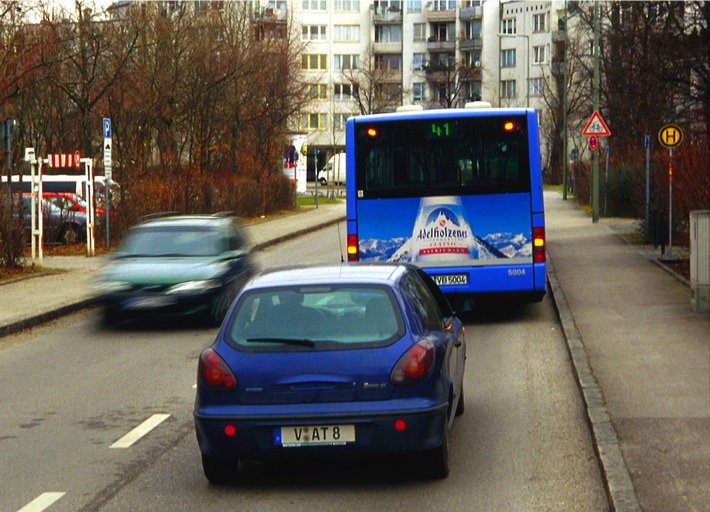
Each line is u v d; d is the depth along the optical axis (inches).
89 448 346.6
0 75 1133.1
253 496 285.6
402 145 633.0
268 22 2325.3
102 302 647.1
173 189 1457.9
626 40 1412.4
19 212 984.3
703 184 823.7
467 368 494.0
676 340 516.1
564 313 628.4
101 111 1674.5
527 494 278.2
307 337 287.9
